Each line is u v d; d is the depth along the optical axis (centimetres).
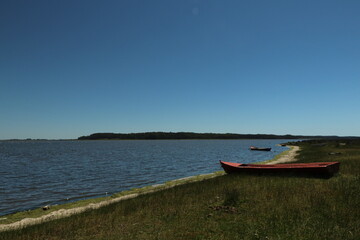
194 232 764
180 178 2841
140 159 5744
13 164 4847
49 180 2928
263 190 1236
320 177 1598
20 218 1415
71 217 1157
